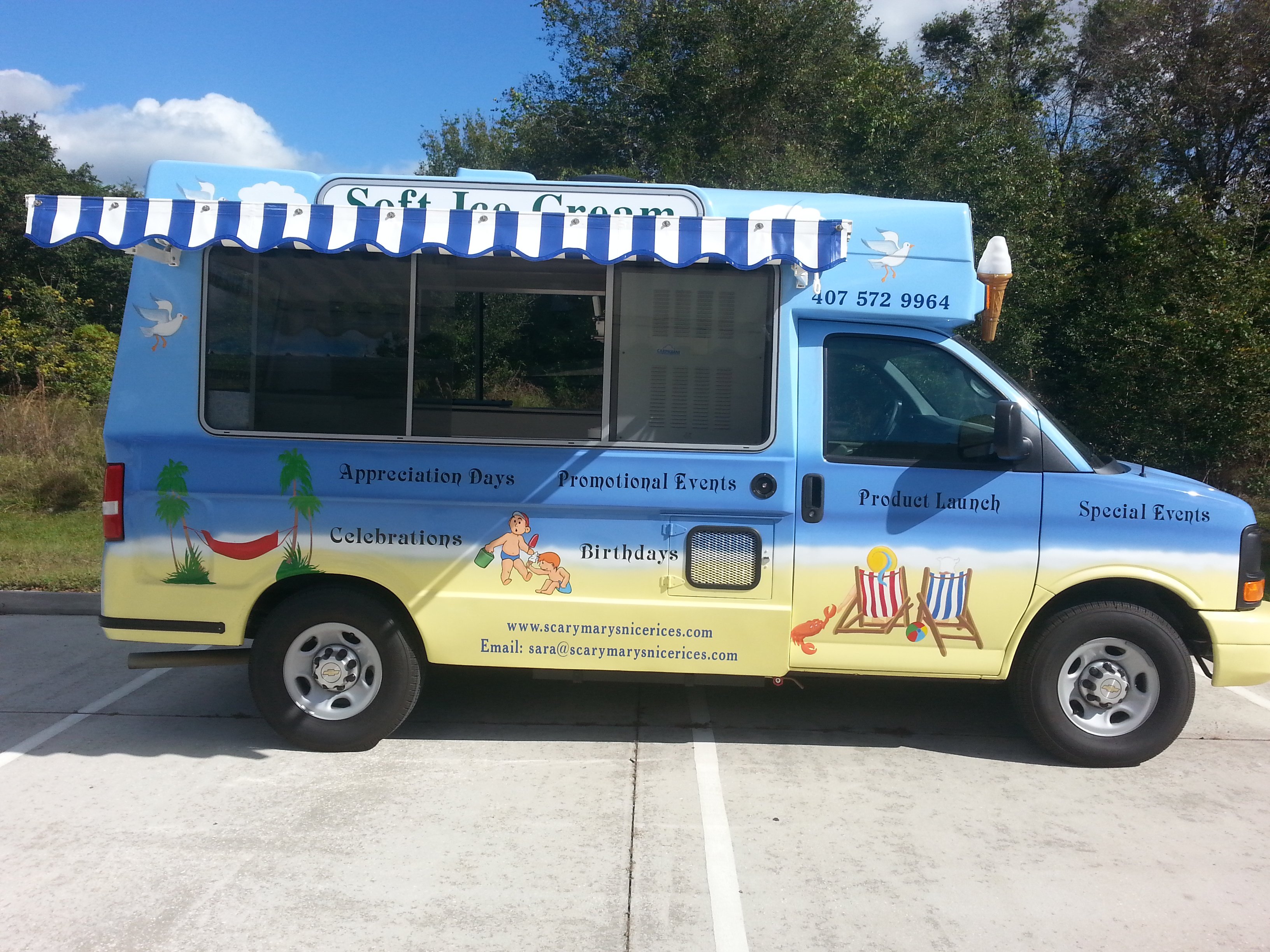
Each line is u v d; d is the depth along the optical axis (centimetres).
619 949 302
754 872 351
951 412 441
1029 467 432
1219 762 464
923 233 439
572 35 1866
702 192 448
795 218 443
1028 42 2052
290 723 452
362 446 436
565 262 445
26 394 1314
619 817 394
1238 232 1197
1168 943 310
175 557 442
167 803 402
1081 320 1300
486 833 378
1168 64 1816
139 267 436
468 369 455
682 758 458
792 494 432
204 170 445
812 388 435
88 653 618
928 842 376
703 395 437
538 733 488
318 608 445
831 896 335
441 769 441
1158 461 1066
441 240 379
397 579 440
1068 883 347
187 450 438
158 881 338
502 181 455
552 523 437
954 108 1330
